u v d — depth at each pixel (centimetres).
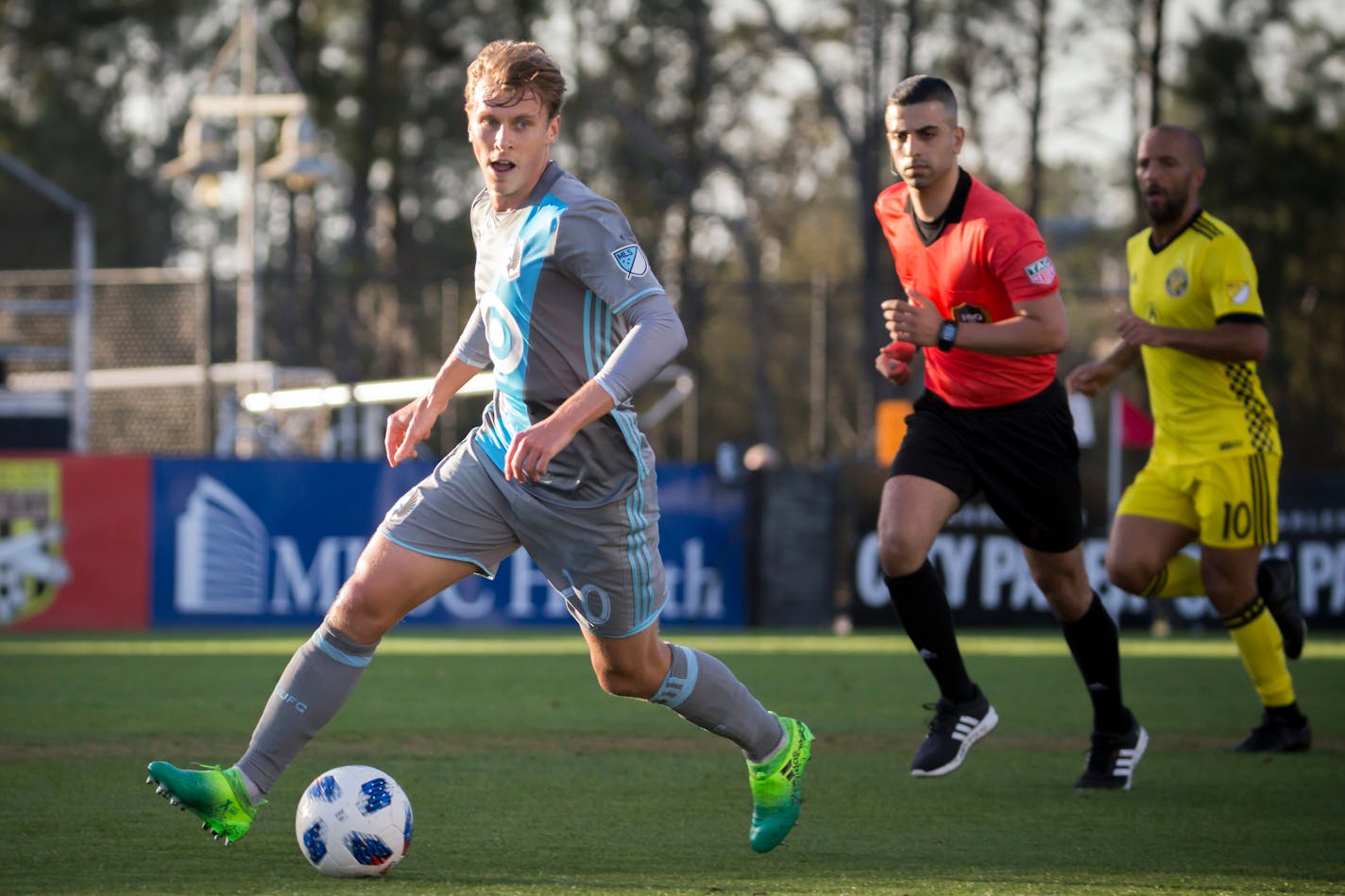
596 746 2533
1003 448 2067
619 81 12475
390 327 10625
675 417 11781
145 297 7194
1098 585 5672
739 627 5709
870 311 8944
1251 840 1814
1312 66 11681
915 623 2039
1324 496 5541
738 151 12712
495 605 5506
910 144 2022
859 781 2242
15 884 1506
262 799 1567
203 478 5281
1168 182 2480
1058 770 2362
